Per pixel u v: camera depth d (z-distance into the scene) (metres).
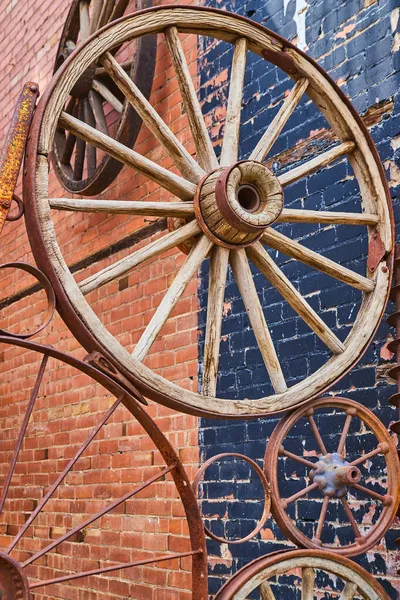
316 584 3.15
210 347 2.51
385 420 3.00
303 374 3.41
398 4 3.23
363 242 3.23
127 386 2.26
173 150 2.60
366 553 2.97
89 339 2.22
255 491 3.54
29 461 5.46
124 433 4.47
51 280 2.20
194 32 2.70
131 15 2.51
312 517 3.24
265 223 2.49
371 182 2.84
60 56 4.78
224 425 3.79
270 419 3.54
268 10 3.93
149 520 4.15
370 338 2.74
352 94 3.37
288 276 3.58
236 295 3.84
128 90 2.52
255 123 3.89
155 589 4.03
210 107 4.19
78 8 4.91
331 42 3.53
